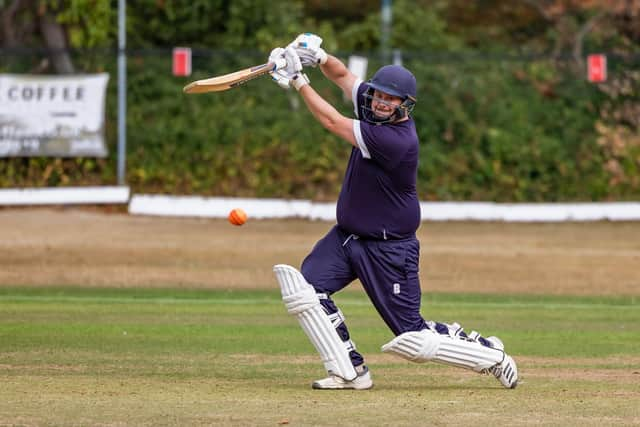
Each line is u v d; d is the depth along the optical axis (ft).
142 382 94.53
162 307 149.59
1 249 207.21
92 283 174.91
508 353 115.65
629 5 345.10
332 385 92.12
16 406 82.12
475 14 375.45
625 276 190.49
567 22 350.64
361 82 93.61
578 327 136.15
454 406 83.97
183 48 295.69
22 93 259.39
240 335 125.39
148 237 226.38
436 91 286.87
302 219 262.47
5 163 262.88
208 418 77.97
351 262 92.12
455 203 267.80
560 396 89.35
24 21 297.12
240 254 207.41
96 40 283.79
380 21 335.06
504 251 217.56
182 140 276.62
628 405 84.89
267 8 315.17
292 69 90.22
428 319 142.20
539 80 293.23
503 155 283.18
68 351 112.06
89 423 75.82
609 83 290.76
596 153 286.25
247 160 277.64
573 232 249.75
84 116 261.24
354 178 90.74
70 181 265.95
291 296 91.45
